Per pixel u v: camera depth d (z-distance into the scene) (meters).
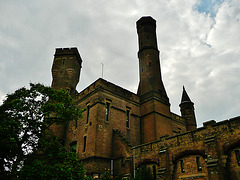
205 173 16.50
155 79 33.53
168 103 32.62
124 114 28.88
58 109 17.39
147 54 36.09
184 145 18.53
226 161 15.38
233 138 15.58
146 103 31.41
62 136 30.31
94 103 26.83
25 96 16.78
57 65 36.47
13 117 15.49
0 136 14.40
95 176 21.98
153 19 39.84
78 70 38.25
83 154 25.03
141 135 29.92
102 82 28.06
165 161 19.14
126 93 30.72
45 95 17.78
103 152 24.09
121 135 24.97
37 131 16.30
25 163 14.93
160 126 29.31
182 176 17.91
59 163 15.01
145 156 21.36
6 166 15.15
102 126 25.34
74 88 34.97
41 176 13.56
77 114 18.50
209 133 17.12
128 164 22.20
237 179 14.64
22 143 15.83
